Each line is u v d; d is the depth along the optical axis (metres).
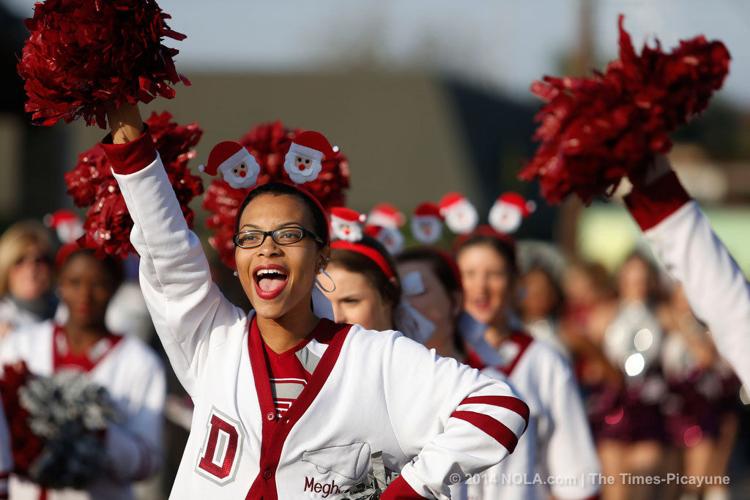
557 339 34.16
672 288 40.62
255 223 11.68
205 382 11.91
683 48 11.93
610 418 34.75
